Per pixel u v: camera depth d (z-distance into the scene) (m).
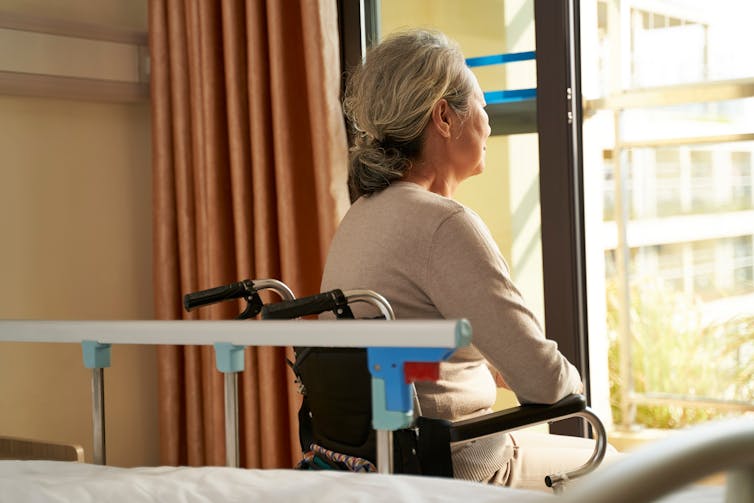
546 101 2.59
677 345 4.30
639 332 4.36
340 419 1.56
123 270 2.94
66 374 2.79
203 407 2.87
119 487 1.09
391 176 1.69
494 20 2.89
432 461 1.44
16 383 2.67
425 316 1.60
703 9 4.32
